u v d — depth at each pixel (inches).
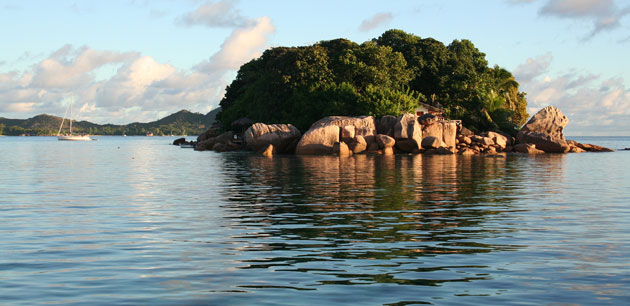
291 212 732.0
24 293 358.6
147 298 347.9
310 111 2955.2
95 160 2299.5
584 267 426.3
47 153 3161.9
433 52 3516.2
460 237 552.7
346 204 813.2
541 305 332.8
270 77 3161.9
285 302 338.0
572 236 557.0
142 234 569.9
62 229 600.1
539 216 695.1
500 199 876.6
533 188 1055.6
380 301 339.6
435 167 1683.1
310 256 466.6
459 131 2942.9
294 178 1289.4
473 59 3782.0
